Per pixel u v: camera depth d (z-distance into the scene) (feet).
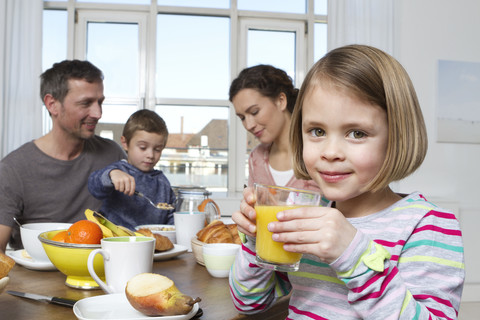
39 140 5.49
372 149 2.03
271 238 1.94
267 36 12.28
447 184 11.66
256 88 5.54
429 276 2.02
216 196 10.85
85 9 11.58
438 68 11.55
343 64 2.06
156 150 5.98
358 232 1.81
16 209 5.09
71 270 2.72
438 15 11.66
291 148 2.57
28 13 10.61
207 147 12.07
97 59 11.73
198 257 3.45
